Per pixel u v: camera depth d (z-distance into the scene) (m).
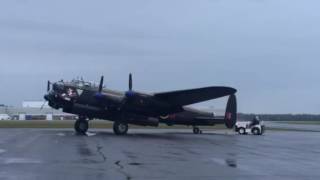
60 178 13.55
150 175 14.41
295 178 14.34
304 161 19.27
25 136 33.62
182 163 17.81
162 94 38.91
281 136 43.16
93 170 15.27
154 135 39.41
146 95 39.38
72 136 34.41
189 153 22.27
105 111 39.56
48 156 19.53
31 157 19.06
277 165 17.67
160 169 15.86
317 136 43.41
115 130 39.28
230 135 43.84
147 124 40.78
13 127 58.81
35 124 73.88
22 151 21.64
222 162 18.41
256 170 16.05
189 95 38.69
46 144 25.94
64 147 24.05
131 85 39.88
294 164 18.08
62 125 68.69
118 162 17.64
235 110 48.19
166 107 39.78
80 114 39.53
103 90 39.94
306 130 64.69
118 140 30.64
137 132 46.03
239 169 16.27
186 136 39.22
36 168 15.63
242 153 22.70
